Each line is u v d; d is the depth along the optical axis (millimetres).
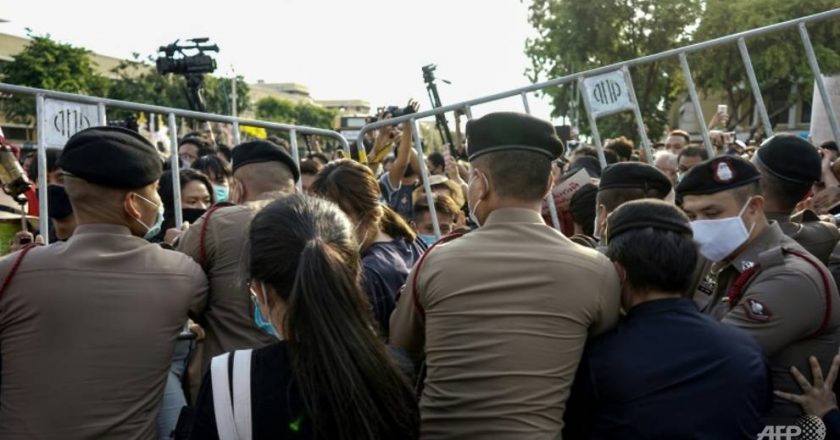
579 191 3580
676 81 17719
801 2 17859
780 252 2230
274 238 1648
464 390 1918
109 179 2080
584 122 16719
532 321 1896
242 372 1577
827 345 2219
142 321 2068
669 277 1974
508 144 2059
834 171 3898
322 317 1508
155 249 2213
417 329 2139
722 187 2346
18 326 1990
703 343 1907
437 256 2061
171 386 2445
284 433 1508
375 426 1500
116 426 1999
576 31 19328
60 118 2957
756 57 16703
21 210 3734
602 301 1961
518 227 2031
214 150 5902
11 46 34281
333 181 2840
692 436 1825
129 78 31047
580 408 2018
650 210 2049
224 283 2451
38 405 1950
